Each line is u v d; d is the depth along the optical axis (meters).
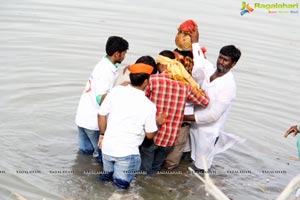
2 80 9.72
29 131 8.20
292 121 9.37
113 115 6.79
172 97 7.09
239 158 8.25
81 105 7.47
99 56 11.22
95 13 13.72
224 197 6.20
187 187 7.35
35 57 10.86
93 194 6.90
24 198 6.59
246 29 13.38
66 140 8.14
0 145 7.72
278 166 8.10
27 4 14.05
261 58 11.82
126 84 7.03
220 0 15.76
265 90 10.42
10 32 12.01
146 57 6.76
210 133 7.55
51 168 7.38
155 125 6.82
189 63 7.55
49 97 9.34
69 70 10.46
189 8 14.71
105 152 6.88
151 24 13.12
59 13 13.52
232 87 7.29
